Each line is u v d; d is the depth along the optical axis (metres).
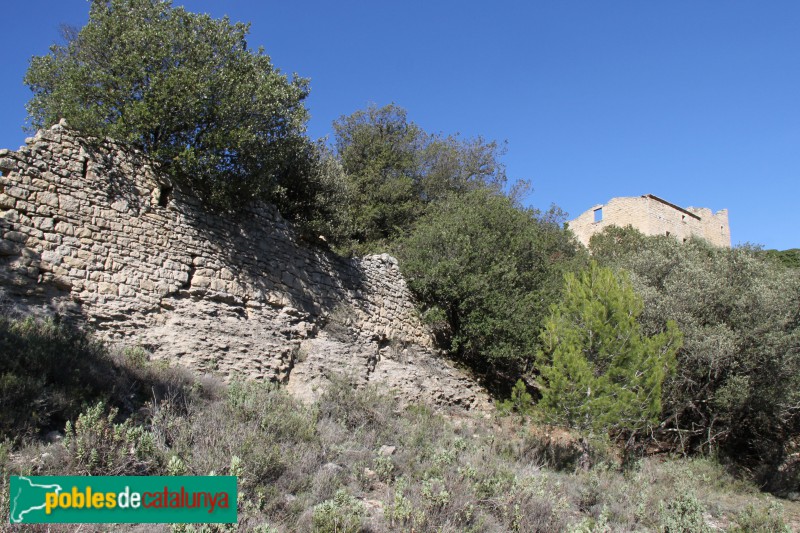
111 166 10.88
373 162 27.45
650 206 41.72
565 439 12.62
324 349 13.49
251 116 12.27
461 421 13.52
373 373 14.33
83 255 10.14
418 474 8.10
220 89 11.58
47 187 9.88
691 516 8.55
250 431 7.61
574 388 10.27
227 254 12.59
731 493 12.19
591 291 11.66
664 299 15.88
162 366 9.66
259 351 11.87
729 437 16.38
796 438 16.25
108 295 10.33
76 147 10.45
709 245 32.78
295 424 8.47
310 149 16.08
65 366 7.80
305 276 14.37
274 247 13.77
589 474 10.31
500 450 10.95
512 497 7.44
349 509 6.18
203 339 11.18
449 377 16.44
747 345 14.93
